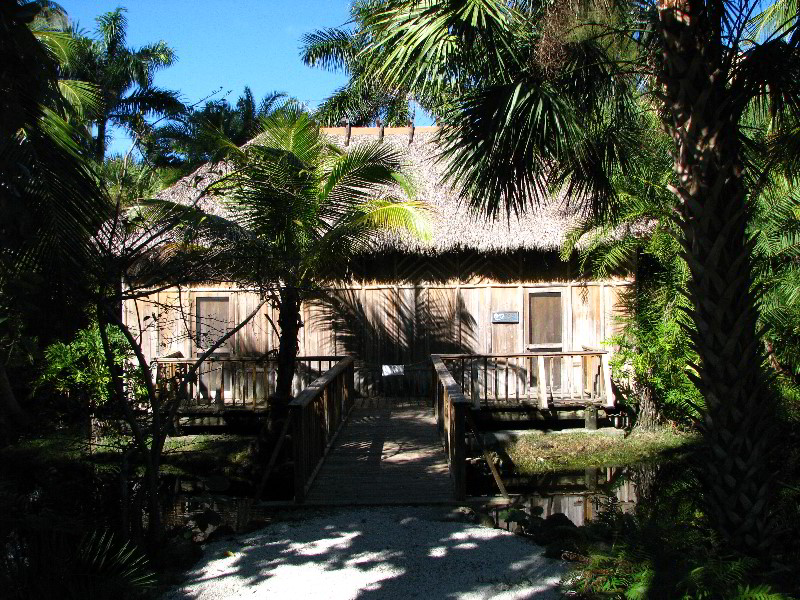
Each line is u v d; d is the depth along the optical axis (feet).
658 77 18.17
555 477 33.50
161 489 27.12
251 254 23.40
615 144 24.00
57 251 17.42
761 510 16.38
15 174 15.43
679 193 16.81
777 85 18.29
